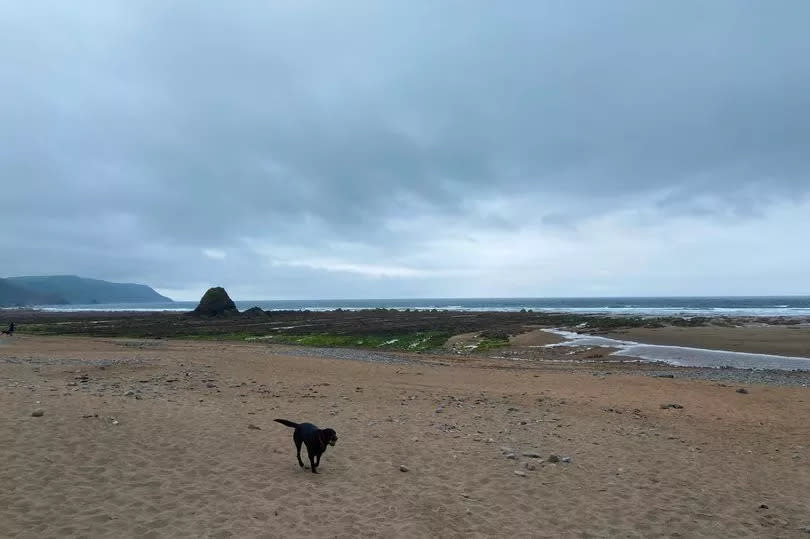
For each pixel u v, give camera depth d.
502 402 15.46
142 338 44.66
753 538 6.66
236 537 5.86
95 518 6.01
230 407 12.74
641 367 26.92
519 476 8.58
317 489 7.54
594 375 22.28
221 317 81.44
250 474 7.95
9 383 13.74
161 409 11.65
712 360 30.19
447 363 27.64
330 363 24.52
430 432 11.29
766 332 44.88
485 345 37.62
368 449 9.75
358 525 6.42
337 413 12.91
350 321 70.69
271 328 57.03
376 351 34.88
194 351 29.78
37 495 6.47
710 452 10.68
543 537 6.41
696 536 6.64
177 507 6.53
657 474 9.07
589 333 47.00
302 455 9.15
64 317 99.12
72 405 11.02
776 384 21.34
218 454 8.79
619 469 9.23
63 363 20.20
